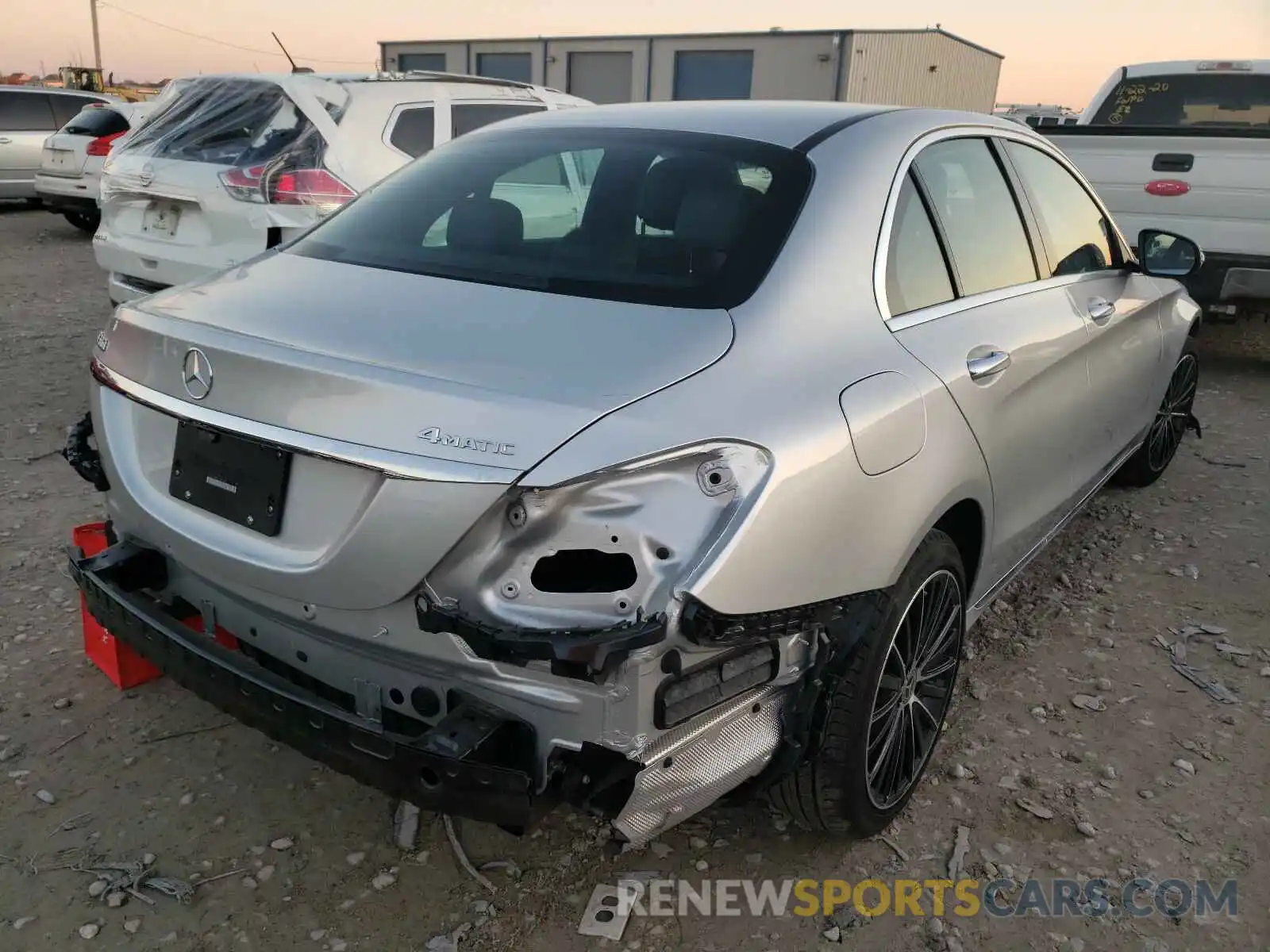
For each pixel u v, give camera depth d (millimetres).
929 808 2734
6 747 2826
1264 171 6676
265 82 5930
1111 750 3006
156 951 2195
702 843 2580
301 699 2006
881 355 2312
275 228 5531
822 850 2574
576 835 2584
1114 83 8523
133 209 6027
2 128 14320
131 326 2371
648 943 2264
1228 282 6988
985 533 2822
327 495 1974
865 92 33000
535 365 1930
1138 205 7191
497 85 7012
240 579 2141
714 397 1913
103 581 2391
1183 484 5332
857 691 2232
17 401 5879
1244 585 4129
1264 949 2309
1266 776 2912
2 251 11625
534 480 1752
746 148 2611
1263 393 7305
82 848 2477
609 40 35312
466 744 1838
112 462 2461
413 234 2631
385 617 1947
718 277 2236
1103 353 3617
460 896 2375
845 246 2393
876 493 2145
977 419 2588
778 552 1902
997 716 3158
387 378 1890
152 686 3150
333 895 2365
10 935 2213
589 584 1826
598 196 2555
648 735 1832
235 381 2068
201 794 2686
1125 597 4004
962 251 2859
